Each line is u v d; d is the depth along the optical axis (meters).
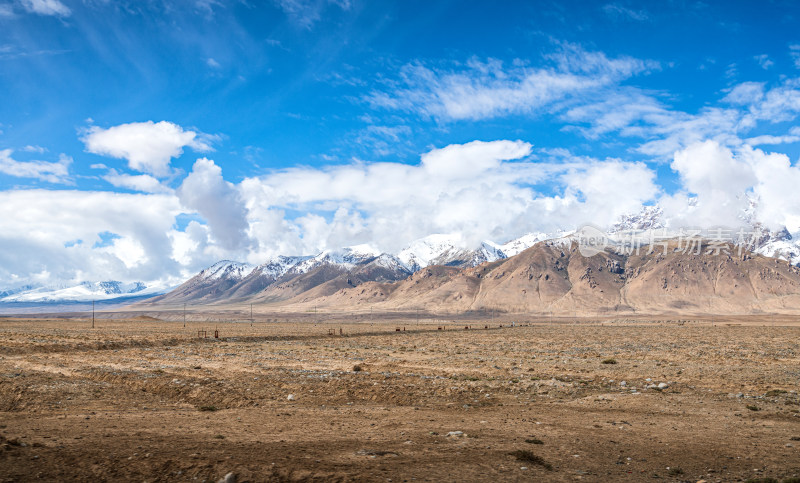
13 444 18.23
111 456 17.11
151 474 15.37
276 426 23.89
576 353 65.62
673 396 33.12
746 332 135.88
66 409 29.05
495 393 34.75
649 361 53.03
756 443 21.11
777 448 20.30
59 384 36.41
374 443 20.14
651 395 33.38
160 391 35.34
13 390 33.56
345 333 137.12
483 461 17.55
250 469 15.66
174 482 14.77
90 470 15.59
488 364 51.66
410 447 19.48
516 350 72.62
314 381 39.03
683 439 21.77
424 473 15.85
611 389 36.16
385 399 32.88
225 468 15.70
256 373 44.06
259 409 29.47
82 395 33.06
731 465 17.88
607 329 168.38
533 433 22.69
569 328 187.25
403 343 93.88
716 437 22.19
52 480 14.59
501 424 24.80
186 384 36.59
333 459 17.34
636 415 27.53
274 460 16.89
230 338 103.94
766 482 15.60
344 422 25.14
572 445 20.42
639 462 18.09
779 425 24.75
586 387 36.84
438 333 149.12
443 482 14.97
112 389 35.84
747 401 31.22
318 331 154.25
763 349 71.62
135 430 22.45
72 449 17.98
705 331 144.38
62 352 66.88
